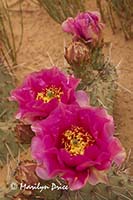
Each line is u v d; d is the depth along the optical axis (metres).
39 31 0.75
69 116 0.36
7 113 0.58
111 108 0.56
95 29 0.51
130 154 0.58
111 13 0.72
